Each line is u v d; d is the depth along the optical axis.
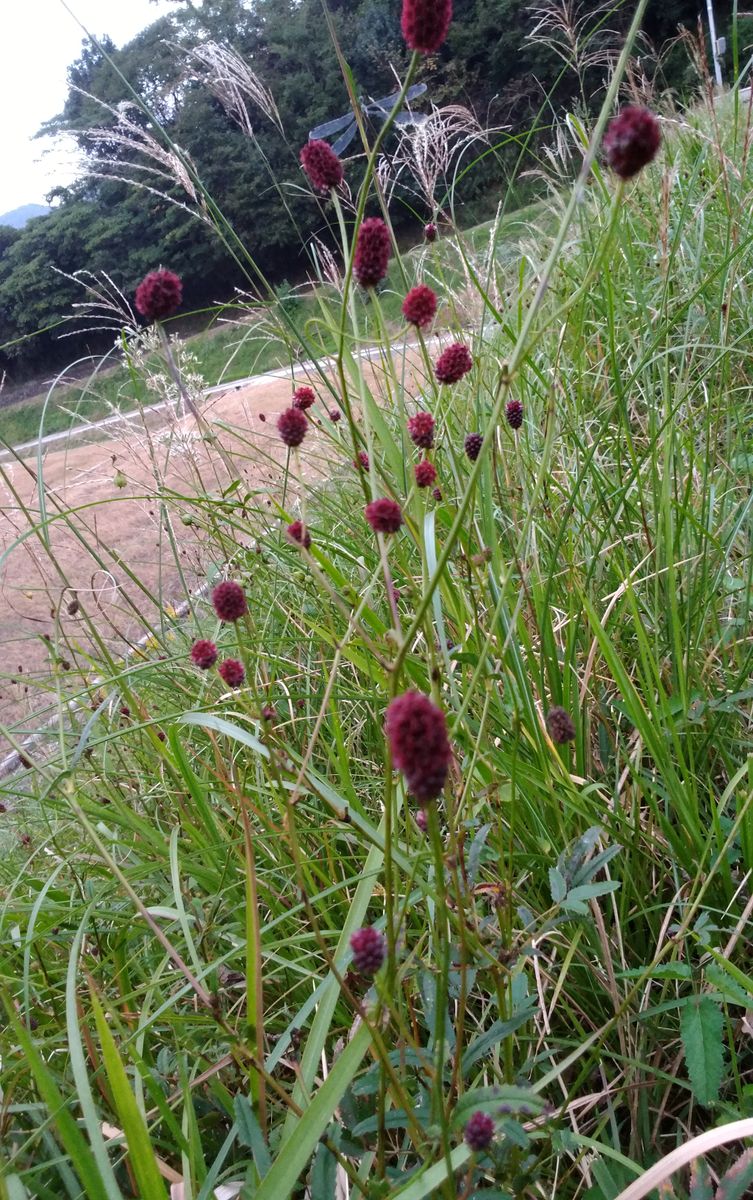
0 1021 0.36
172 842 0.29
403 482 0.38
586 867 0.27
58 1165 0.26
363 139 0.38
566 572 0.44
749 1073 0.28
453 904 0.28
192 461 0.62
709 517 0.47
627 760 0.33
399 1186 0.22
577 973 0.33
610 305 0.45
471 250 0.81
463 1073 0.26
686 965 0.27
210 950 0.36
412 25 0.21
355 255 0.25
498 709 0.36
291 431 0.26
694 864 0.32
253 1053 0.25
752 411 0.60
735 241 0.63
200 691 0.48
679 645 0.35
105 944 0.38
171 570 0.92
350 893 0.38
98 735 0.53
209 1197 0.23
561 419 0.53
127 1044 0.26
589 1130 0.30
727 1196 0.22
